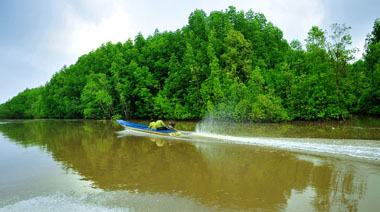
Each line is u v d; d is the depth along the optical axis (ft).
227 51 141.69
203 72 137.80
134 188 27.43
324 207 21.57
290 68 138.51
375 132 66.85
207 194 25.11
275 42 171.63
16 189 28.22
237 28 169.27
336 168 33.45
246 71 132.26
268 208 21.56
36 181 30.83
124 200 24.20
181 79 147.33
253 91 117.08
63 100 233.14
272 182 28.40
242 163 37.19
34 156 45.88
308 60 129.29
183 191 26.13
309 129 80.18
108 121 163.12
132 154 45.55
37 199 25.25
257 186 27.20
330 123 101.09
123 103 176.45
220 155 42.88
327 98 111.04
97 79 196.13
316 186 26.86
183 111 139.23
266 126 96.27
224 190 26.16
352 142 50.93
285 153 43.19
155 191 26.30
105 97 171.01
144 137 67.15
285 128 85.81
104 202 23.91
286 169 33.55
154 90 176.76
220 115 119.85
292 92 119.75
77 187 28.27
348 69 118.21
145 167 36.06
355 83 130.41
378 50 133.49
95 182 29.81
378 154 40.73
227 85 122.11
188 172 33.04
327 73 114.42
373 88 118.93
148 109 164.55
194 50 153.38
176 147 51.24
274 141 54.49
